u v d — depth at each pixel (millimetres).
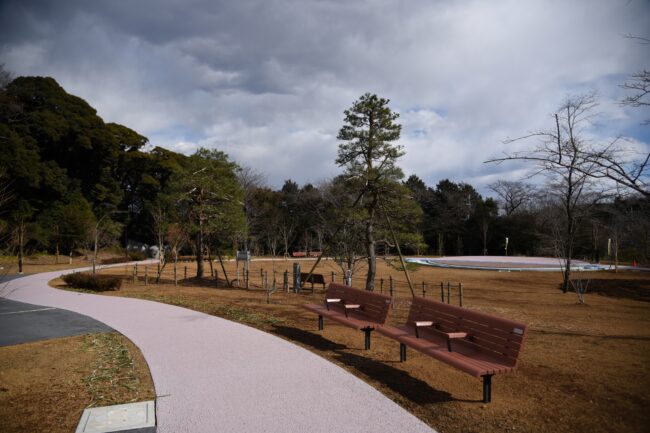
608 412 4180
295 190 55000
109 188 44312
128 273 24031
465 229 51906
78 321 9117
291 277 20922
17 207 33688
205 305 11133
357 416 4129
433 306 6000
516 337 4492
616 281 18312
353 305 7215
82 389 4984
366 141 13359
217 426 3928
